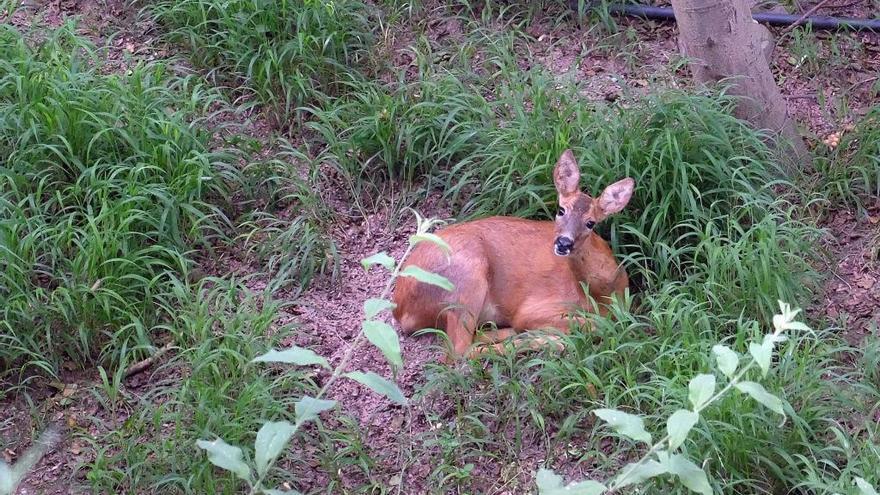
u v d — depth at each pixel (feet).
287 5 19.62
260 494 12.47
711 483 14.30
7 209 16.97
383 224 18.04
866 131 18.24
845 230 17.56
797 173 18.06
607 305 16.26
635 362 15.66
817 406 15.06
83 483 15.19
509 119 18.35
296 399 15.74
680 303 16.14
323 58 19.33
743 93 18.20
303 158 18.26
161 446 15.17
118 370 15.90
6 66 18.38
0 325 16.17
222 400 15.48
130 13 20.52
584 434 15.37
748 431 14.67
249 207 18.12
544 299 16.39
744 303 16.21
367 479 15.20
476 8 20.71
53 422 15.75
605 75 19.62
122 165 17.58
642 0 20.84
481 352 15.96
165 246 17.26
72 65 18.66
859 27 20.29
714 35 17.98
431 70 19.33
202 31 19.85
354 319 16.90
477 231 16.44
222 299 16.80
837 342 16.15
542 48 20.12
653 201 17.04
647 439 10.65
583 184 17.25
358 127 18.43
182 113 18.25
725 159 17.51
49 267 16.74
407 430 15.66
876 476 14.33
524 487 15.03
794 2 20.84
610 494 14.34
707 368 15.11
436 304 16.17
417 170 18.49
